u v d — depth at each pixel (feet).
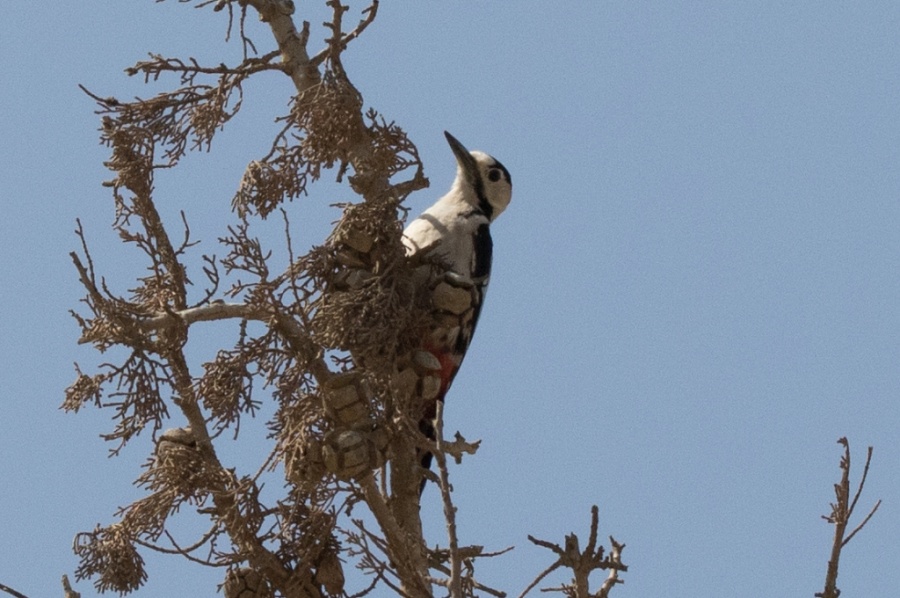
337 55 39.75
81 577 38.60
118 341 36.63
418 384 40.63
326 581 38.86
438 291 41.04
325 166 39.65
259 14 40.81
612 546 37.81
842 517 35.06
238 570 38.78
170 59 39.99
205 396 37.01
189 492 38.52
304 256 38.47
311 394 37.17
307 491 38.22
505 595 38.14
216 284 37.35
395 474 40.14
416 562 37.60
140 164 39.68
